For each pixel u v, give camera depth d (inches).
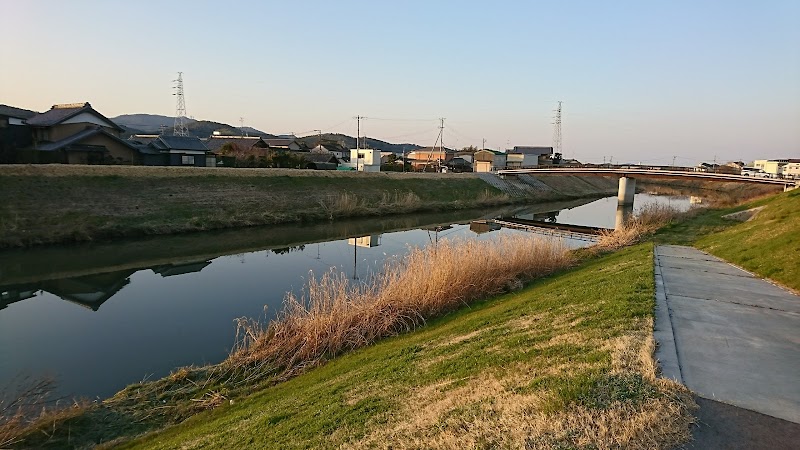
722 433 152.2
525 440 149.6
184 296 608.1
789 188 1283.2
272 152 1962.4
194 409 310.8
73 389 357.7
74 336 470.3
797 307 309.0
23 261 753.0
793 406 170.9
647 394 168.9
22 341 454.9
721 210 1106.7
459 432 167.3
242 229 1095.0
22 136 1429.6
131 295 610.9
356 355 361.4
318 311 410.3
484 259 534.6
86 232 875.4
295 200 1320.1
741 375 196.5
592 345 229.0
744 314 288.7
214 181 1229.1
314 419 229.9
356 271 739.4
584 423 154.1
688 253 557.3
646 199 2225.6
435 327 407.2
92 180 1013.2
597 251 688.4
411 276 479.2
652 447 141.6
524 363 227.6
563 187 2561.5
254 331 428.5
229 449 222.1
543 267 582.9
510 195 2085.4
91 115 1536.7
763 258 451.8
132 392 335.9
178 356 421.4
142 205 1025.5
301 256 857.5
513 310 373.7
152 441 271.4
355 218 1347.2
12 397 340.8
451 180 1966.0
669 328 252.4
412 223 1326.3
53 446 268.4
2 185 882.8
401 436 179.5
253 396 319.0
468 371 242.1
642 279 376.2
